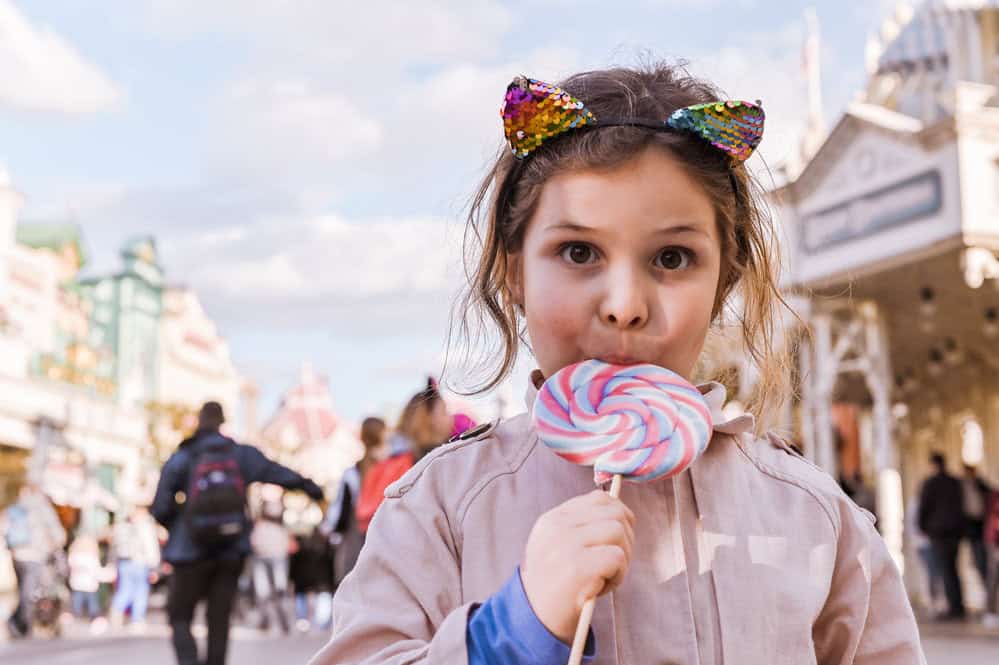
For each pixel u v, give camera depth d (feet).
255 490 57.72
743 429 4.79
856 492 45.57
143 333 134.92
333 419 216.13
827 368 43.14
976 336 51.44
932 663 26.22
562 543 3.81
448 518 4.62
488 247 4.91
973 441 59.98
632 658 4.35
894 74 46.19
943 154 35.27
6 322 85.71
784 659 4.52
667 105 4.57
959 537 43.19
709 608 4.49
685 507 4.63
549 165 4.32
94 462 94.73
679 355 4.33
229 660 32.99
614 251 4.23
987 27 42.22
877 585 4.99
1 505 84.58
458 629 3.94
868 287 41.96
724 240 4.69
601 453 4.10
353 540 24.67
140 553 55.31
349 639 4.38
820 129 43.16
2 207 91.61
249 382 184.14
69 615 56.90
